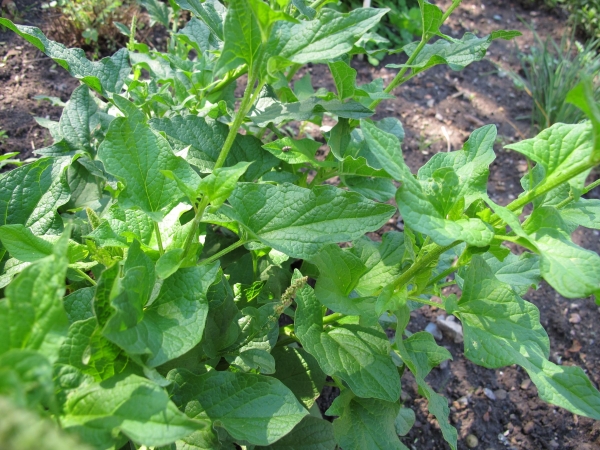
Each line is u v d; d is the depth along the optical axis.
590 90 0.21
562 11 0.96
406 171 0.26
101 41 0.71
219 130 0.40
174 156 0.28
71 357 0.24
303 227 0.28
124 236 0.29
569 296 0.23
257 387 0.29
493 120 0.78
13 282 0.19
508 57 0.87
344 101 0.39
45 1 0.73
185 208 0.30
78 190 0.43
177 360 0.30
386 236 0.39
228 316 0.33
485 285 0.32
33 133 0.61
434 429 0.52
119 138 0.27
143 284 0.24
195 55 0.72
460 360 0.57
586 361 0.59
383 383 0.34
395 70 0.82
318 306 0.36
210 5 0.39
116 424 0.21
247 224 0.28
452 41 0.40
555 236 0.26
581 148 0.26
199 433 0.29
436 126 0.76
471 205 0.30
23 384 0.18
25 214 0.33
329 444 0.37
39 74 0.67
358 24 0.26
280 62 0.25
